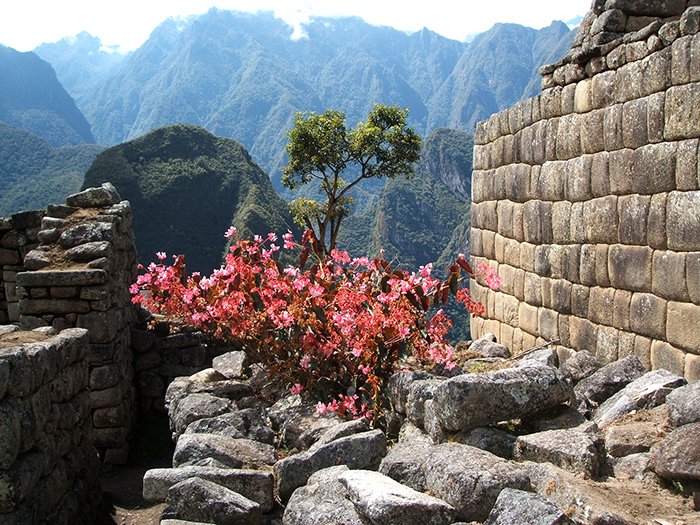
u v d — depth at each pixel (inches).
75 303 396.8
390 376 269.1
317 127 1085.8
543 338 382.6
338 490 183.3
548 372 213.6
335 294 297.6
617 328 315.0
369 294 294.2
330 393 285.4
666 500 164.6
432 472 178.5
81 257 409.1
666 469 170.9
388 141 1093.8
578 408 241.6
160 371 470.3
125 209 464.8
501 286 440.1
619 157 309.9
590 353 336.5
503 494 149.0
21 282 396.2
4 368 204.1
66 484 254.1
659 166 282.4
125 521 283.4
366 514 161.6
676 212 272.7
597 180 327.3
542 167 381.1
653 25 288.7
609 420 219.8
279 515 204.5
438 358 276.7
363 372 272.2
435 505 158.7
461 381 204.5
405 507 157.2
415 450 200.8
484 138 470.0
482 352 365.1
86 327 396.8
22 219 510.0
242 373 346.0
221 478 205.0
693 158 262.8
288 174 1122.0
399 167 1099.9
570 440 185.0
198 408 281.1
